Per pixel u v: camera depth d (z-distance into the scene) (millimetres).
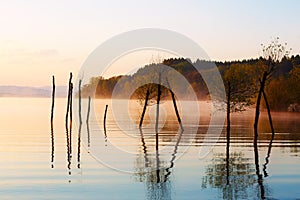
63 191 18609
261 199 17234
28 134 42844
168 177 21484
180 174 22234
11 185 19609
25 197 17656
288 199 17234
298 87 67750
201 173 22422
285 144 33406
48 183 20078
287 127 47031
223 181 20453
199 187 19312
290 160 26000
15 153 29484
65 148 32469
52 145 34250
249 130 44375
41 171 22938
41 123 57469
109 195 18031
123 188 19219
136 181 20609
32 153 29547
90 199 17438
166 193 18297
